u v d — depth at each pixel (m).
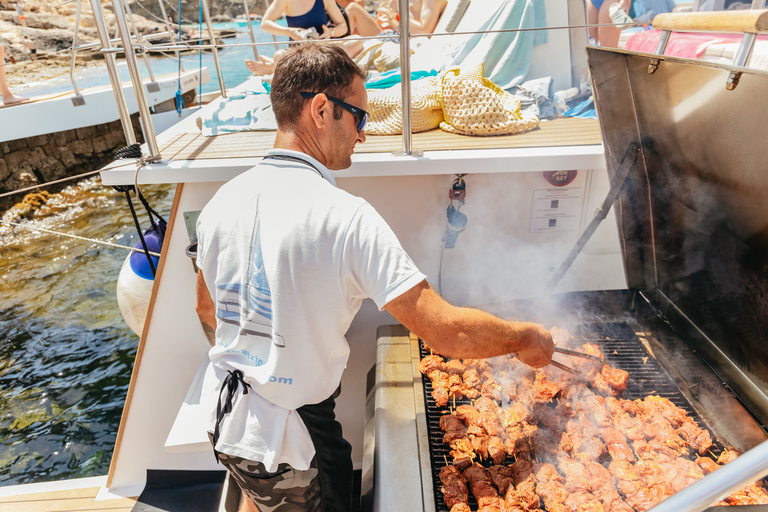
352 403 2.46
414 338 1.96
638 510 1.32
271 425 1.28
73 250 6.28
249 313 1.21
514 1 2.56
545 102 2.54
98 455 3.23
